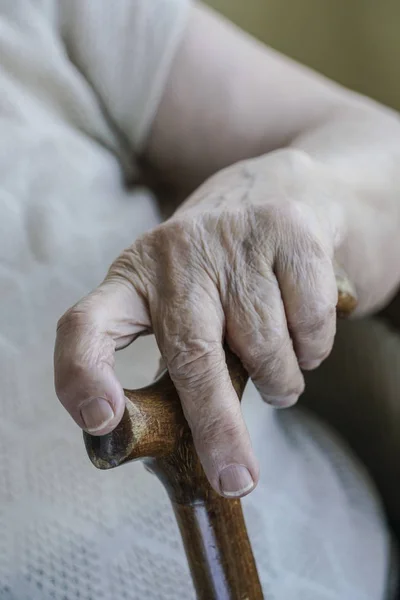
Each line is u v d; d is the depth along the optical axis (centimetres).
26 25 56
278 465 52
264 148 60
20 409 46
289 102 60
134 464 46
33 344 48
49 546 42
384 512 66
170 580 44
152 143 63
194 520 36
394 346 64
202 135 61
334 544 51
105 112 61
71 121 57
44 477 44
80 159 56
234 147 61
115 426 33
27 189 53
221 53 62
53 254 51
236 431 34
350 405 68
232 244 38
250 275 38
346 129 55
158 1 60
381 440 67
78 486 44
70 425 46
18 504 43
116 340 36
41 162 54
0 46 55
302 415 64
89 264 53
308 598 48
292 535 50
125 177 61
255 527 48
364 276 49
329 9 70
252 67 62
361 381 67
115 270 38
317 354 40
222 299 38
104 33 58
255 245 38
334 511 53
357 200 48
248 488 34
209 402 35
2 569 41
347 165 50
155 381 36
